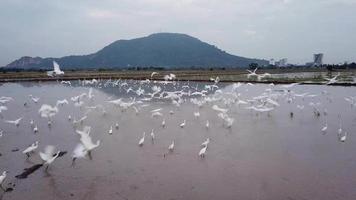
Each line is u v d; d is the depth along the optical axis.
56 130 38.16
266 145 31.16
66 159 27.80
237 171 24.77
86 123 41.50
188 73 163.12
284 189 21.59
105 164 26.55
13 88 91.00
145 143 32.25
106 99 65.38
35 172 25.08
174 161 27.05
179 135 35.09
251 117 44.47
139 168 25.62
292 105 54.59
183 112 48.47
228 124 38.66
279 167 25.42
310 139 33.06
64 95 73.56
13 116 47.00
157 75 142.12
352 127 38.12
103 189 22.06
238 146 30.92
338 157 27.52
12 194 21.50
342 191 21.11
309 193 20.95
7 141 33.53
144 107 53.09
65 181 23.38
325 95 66.62
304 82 91.88
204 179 23.41
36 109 53.34
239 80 106.19
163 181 23.17
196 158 27.69
